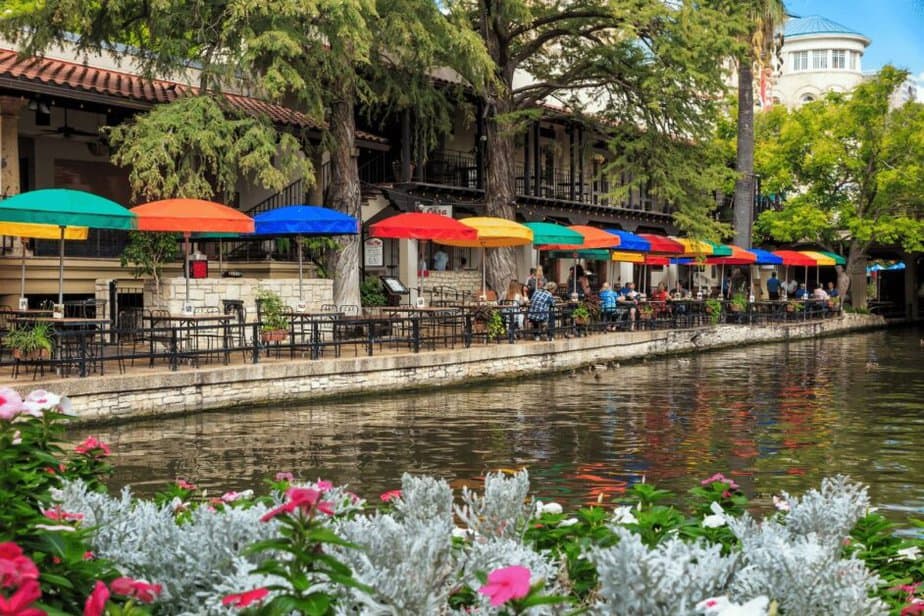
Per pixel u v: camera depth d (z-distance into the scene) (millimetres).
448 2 22578
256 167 18766
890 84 39656
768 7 34594
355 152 22266
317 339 16594
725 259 33906
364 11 19266
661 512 3844
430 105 25797
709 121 28609
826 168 40750
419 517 3613
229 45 18750
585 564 3385
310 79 19891
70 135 21078
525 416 13594
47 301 19031
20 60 18766
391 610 2480
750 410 14492
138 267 18328
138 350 16766
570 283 35094
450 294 28016
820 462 10164
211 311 17859
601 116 30391
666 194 27562
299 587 2316
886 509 7969
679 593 2410
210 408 13688
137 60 23000
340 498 3670
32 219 13242
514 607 2268
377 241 26703
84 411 12117
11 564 2051
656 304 28656
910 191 40375
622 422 13078
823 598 2598
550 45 30078
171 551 3018
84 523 3289
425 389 17094
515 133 28375
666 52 25594
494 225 21094
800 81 69125
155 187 18203
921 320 52750
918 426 12859
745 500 4547
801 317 37719
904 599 3559
